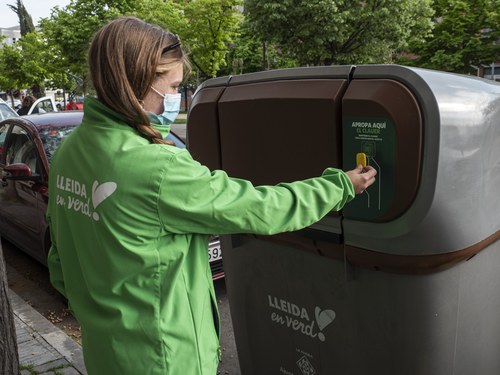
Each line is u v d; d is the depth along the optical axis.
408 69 1.51
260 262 2.10
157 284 1.24
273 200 1.29
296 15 19.72
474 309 1.75
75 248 1.36
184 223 1.22
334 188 1.38
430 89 1.46
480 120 1.55
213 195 1.23
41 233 4.51
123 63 1.21
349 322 1.82
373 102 1.54
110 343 1.27
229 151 2.05
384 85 1.54
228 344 3.49
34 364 3.04
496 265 1.80
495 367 1.95
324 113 1.66
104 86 1.23
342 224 1.71
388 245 1.61
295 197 1.32
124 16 1.32
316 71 1.73
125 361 1.25
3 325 2.29
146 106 1.30
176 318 1.25
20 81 30.89
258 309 2.18
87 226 1.27
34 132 4.78
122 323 1.25
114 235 1.21
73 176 1.30
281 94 1.79
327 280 1.85
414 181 1.50
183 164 1.21
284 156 1.83
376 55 21.36
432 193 1.49
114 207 1.20
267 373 2.24
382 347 1.75
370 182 1.51
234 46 32.66
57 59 21.56
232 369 3.16
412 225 1.53
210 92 2.12
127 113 1.22
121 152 1.21
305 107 1.71
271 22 20.03
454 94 1.50
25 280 4.86
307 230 1.82
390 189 1.56
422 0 20.14
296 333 2.04
